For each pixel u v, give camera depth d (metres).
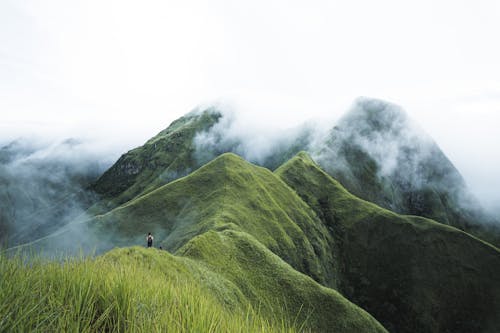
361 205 147.88
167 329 3.23
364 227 140.75
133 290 3.90
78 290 3.66
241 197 109.56
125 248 26.88
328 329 51.16
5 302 3.00
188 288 4.35
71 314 3.10
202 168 125.19
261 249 59.31
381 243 137.00
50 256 4.17
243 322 3.48
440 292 124.75
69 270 4.06
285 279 55.03
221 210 97.69
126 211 112.75
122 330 3.36
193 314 3.42
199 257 49.53
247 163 135.75
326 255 124.81
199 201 109.69
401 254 133.25
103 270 4.42
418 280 127.38
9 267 3.50
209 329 3.25
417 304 123.31
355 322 52.81
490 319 118.44
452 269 128.12
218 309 3.89
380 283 129.62
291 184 150.62
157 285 4.31
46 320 2.92
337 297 55.19
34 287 3.41
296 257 102.12
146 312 3.43
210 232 57.28
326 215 145.25
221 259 52.12
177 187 118.31
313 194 151.88
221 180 115.50
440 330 119.38
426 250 132.38
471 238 134.00
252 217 102.06
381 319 123.44
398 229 138.00
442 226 137.75
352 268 132.88
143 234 104.62
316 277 103.56
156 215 109.75
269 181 133.50
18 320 2.72
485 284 125.19
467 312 121.31
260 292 50.84
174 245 88.81
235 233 61.16
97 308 3.69
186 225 99.06
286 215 115.50
